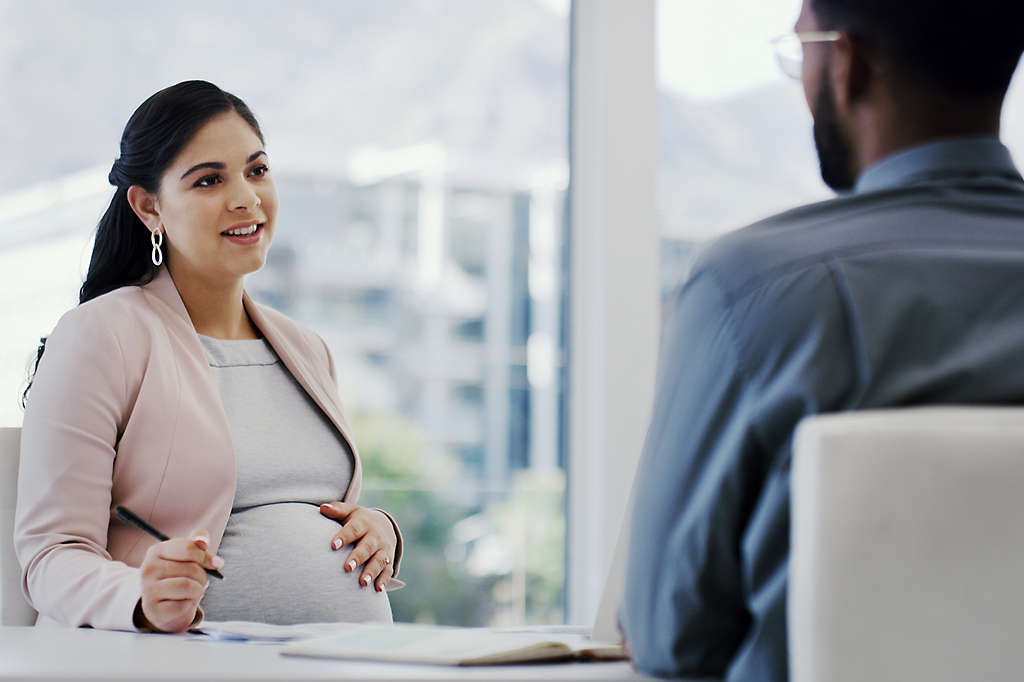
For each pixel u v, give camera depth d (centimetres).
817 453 60
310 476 180
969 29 77
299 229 295
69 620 139
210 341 182
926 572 58
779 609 68
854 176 85
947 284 72
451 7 312
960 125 80
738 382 72
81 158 284
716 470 71
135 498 161
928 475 59
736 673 70
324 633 107
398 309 302
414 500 301
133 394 164
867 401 69
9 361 274
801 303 72
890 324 71
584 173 319
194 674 67
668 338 79
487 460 308
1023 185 80
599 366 310
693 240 325
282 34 297
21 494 155
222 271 179
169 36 290
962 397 70
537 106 320
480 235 312
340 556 172
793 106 333
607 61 313
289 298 293
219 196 176
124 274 185
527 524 309
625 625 76
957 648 58
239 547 167
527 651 82
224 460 166
